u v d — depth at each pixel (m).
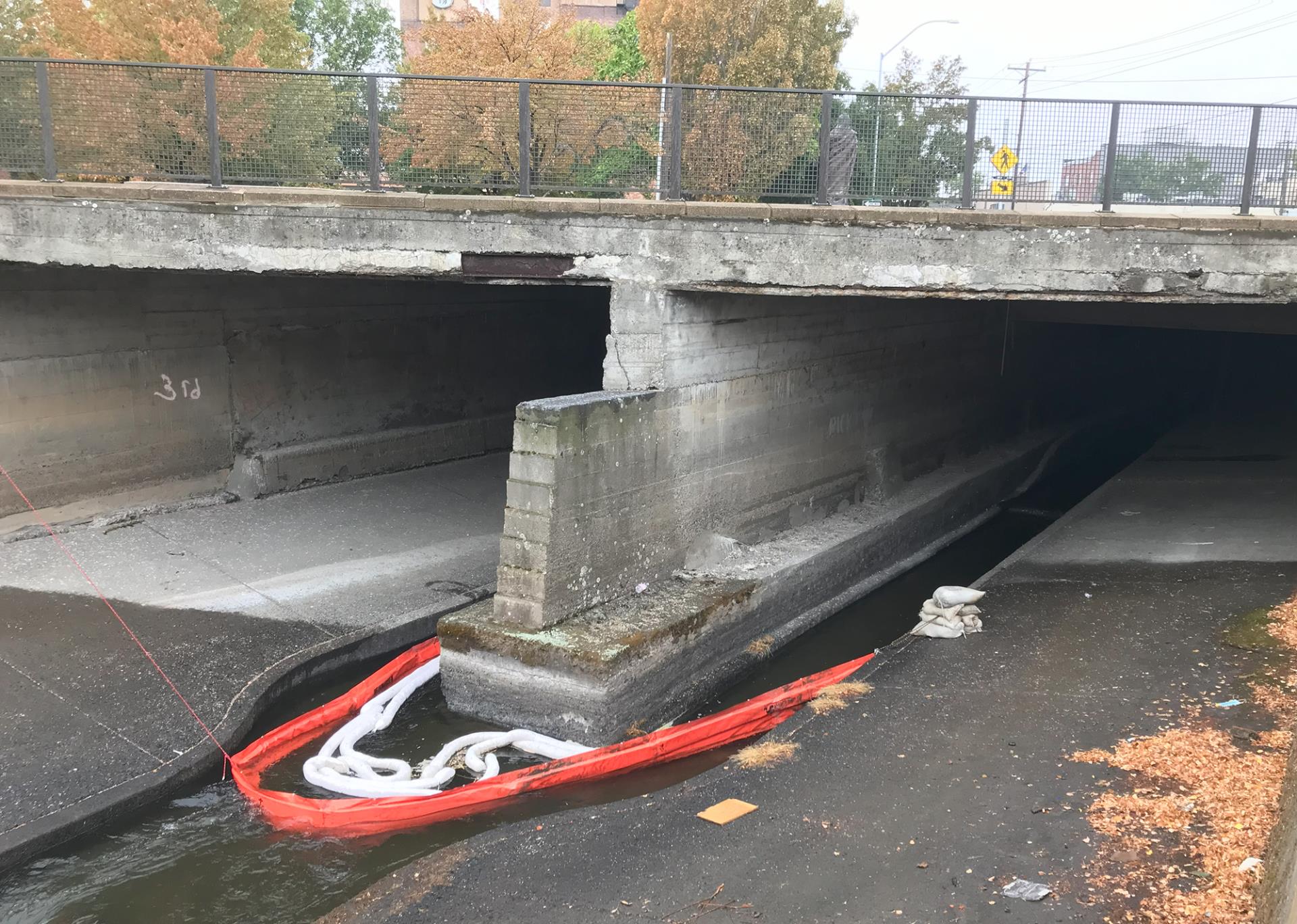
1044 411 22.11
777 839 6.55
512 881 6.22
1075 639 9.82
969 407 18.61
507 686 9.60
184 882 7.14
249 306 14.35
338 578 12.08
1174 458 17.94
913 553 15.56
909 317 15.73
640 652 9.57
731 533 12.44
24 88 10.87
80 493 12.91
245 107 10.93
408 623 11.09
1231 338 25.47
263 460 14.45
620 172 11.05
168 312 13.51
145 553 12.15
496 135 10.89
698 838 6.62
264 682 9.53
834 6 31.45
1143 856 6.01
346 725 9.26
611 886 6.12
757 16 29.94
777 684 11.15
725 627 11.03
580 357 19.91
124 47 19.73
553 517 9.48
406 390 16.62
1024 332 20.27
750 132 10.95
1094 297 10.44
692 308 11.09
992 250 10.45
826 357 13.73
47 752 8.15
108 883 7.09
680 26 30.20
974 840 6.39
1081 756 7.45
